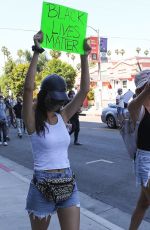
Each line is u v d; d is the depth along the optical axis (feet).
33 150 11.01
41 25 10.92
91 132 57.72
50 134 10.84
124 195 23.35
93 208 21.02
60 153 10.96
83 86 11.87
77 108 11.90
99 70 127.13
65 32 11.22
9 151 42.09
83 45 11.57
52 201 10.84
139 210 14.32
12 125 72.49
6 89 195.62
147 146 13.16
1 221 17.84
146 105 13.08
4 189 23.68
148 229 17.44
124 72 142.51
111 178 27.55
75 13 11.34
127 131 13.60
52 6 10.98
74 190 11.07
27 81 10.79
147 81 13.26
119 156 36.17
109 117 64.54
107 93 149.59
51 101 10.84
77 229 10.94
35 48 10.75
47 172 10.77
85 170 30.42
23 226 17.17
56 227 17.06
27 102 10.85
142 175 13.24
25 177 28.17
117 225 18.22
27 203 11.14
